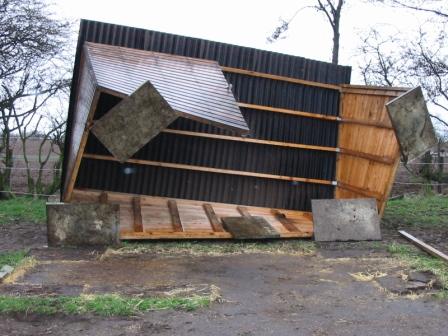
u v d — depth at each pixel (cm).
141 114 622
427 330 433
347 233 812
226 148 1007
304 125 1041
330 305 497
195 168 990
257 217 877
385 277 596
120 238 765
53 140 1388
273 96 1017
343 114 1046
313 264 670
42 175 1487
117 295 500
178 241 792
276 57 1014
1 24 1252
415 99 778
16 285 538
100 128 620
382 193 867
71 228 735
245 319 452
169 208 935
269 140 1020
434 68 1545
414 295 529
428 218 1031
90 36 921
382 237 844
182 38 959
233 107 764
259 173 1023
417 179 1645
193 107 702
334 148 1053
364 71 1747
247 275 610
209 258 697
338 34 1966
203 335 412
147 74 796
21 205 1159
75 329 419
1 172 1370
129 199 953
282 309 483
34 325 427
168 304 479
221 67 977
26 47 1291
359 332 426
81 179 956
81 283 552
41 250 711
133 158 968
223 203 1012
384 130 894
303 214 1035
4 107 1325
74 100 974
